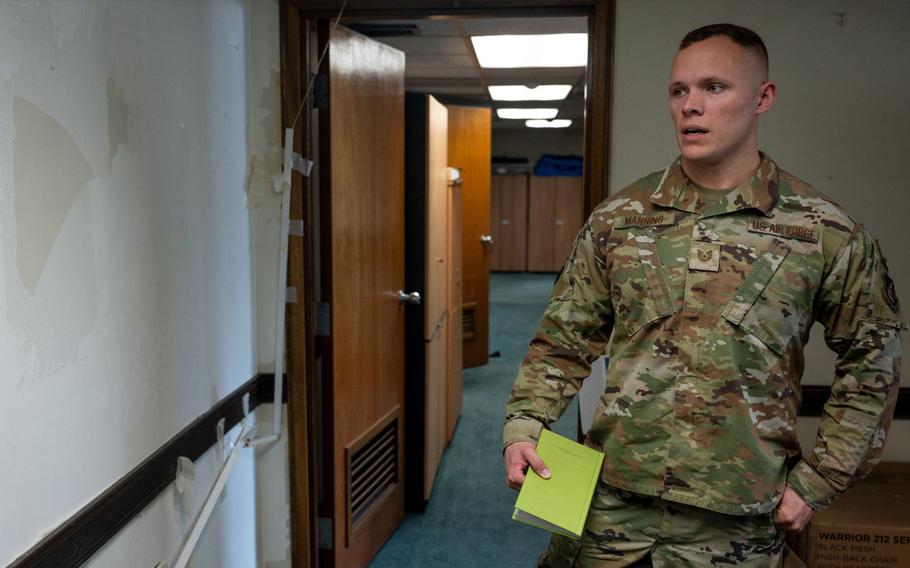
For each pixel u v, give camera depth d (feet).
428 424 10.38
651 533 4.50
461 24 12.12
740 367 4.25
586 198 7.22
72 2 4.10
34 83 3.78
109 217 4.55
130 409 4.84
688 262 4.35
